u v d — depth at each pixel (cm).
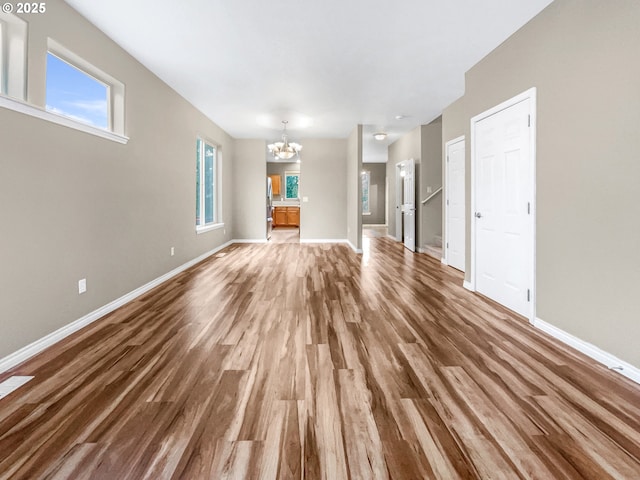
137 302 348
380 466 130
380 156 1131
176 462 132
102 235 309
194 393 180
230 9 280
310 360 219
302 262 580
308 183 839
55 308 251
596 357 221
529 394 180
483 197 368
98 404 170
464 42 332
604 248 217
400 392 182
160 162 430
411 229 714
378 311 318
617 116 206
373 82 446
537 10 275
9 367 207
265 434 148
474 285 387
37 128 234
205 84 450
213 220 736
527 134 292
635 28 194
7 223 211
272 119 638
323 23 303
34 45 234
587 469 129
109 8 276
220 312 315
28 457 133
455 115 506
